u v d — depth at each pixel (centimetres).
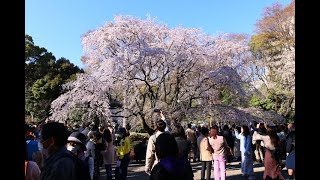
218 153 870
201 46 1934
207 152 892
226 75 1753
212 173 1127
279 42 3100
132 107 1769
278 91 2762
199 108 1794
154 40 1989
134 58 1694
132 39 1908
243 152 1009
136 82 1814
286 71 2736
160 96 1872
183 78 1844
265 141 724
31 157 468
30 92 3045
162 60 1788
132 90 1792
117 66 1652
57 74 3127
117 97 1908
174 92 1852
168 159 269
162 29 1947
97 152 711
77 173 246
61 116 1670
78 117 1816
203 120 2050
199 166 1313
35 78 3148
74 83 1680
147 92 1817
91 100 1645
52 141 253
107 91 1669
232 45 1941
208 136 944
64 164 240
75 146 401
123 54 1722
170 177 262
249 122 1789
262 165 1348
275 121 2075
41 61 3162
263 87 2925
